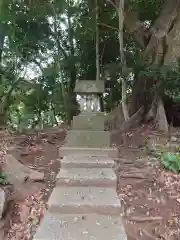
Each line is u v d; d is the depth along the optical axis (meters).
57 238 2.70
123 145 6.64
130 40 10.42
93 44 10.91
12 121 11.48
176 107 8.50
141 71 7.69
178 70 7.57
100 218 3.16
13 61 11.51
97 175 4.12
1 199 3.51
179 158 5.04
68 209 3.29
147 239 3.27
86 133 5.91
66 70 11.56
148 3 9.18
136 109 8.48
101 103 6.56
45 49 11.75
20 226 3.45
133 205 3.92
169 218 3.62
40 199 4.02
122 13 6.99
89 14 9.59
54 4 10.01
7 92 11.36
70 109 10.77
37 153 5.77
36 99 12.10
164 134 7.12
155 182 4.53
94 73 11.16
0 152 5.43
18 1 9.60
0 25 9.62
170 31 8.24
